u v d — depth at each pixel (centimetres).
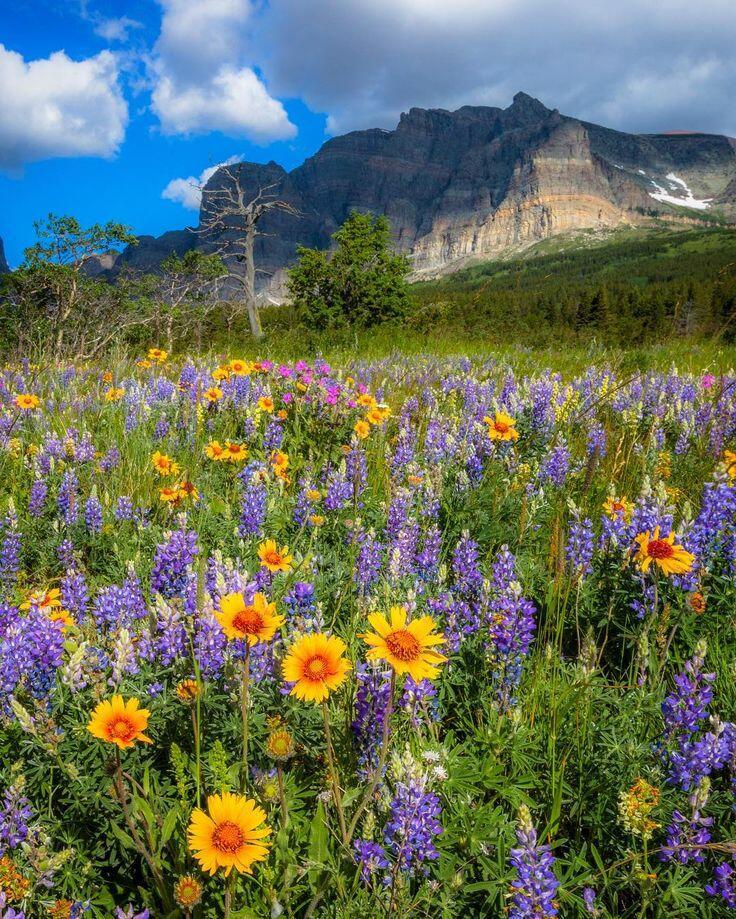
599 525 426
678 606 330
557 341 1719
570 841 234
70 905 185
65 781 219
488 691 279
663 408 691
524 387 792
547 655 285
